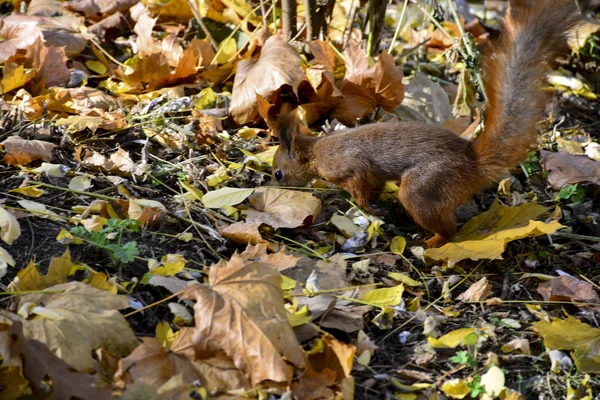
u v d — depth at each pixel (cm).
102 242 546
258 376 440
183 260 559
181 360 451
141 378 434
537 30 629
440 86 857
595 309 577
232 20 934
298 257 598
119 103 786
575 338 525
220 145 743
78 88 798
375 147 650
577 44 961
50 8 940
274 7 877
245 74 783
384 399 473
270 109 780
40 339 440
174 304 502
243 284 474
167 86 838
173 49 866
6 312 462
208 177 693
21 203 588
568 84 966
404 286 586
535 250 650
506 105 613
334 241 642
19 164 663
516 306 577
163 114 770
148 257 568
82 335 448
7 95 780
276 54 770
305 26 879
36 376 413
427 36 1030
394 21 1139
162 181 683
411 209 635
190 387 424
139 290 530
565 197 698
